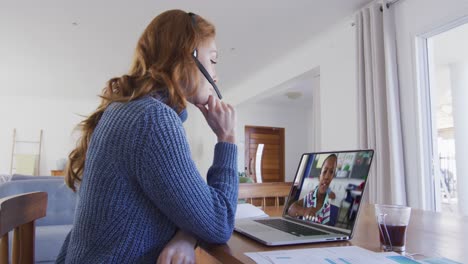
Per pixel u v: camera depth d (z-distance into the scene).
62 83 5.73
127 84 0.75
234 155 0.77
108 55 4.31
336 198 0.86
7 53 4.24
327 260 0.59
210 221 0.64
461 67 4.24
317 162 0.98
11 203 0.66
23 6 2.98
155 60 0.76
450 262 0.60
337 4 2.94
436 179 2.57
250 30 3.46
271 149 7.67
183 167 0.63
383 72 2.73
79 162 0.78
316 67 3.89
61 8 3.02
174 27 0.77
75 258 0.65
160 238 0.67
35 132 6.81
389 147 2.62
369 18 2.86
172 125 0.64
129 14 3.12
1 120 6.68
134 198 0.64
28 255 0.78
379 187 2.62
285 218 1.03
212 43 0.84
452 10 2.34
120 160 0.63
